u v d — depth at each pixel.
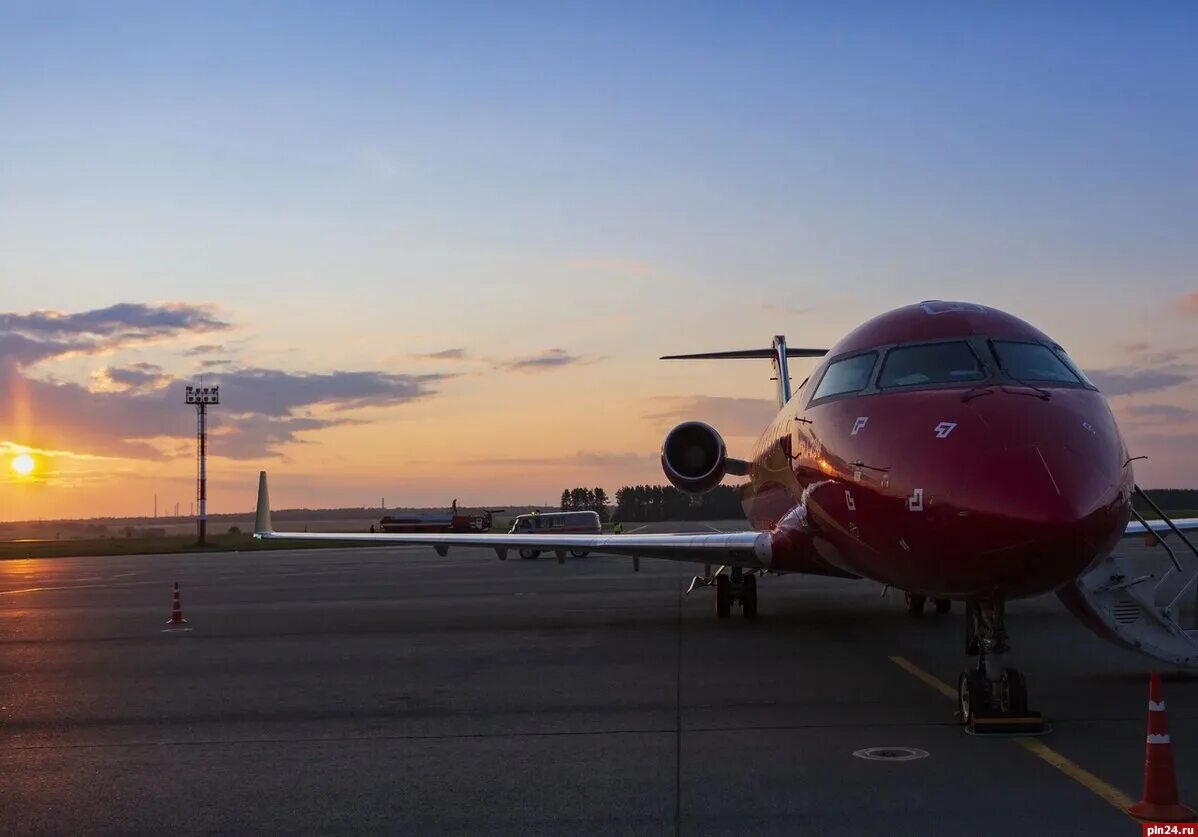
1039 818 6.18
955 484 8.36
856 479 9.66
